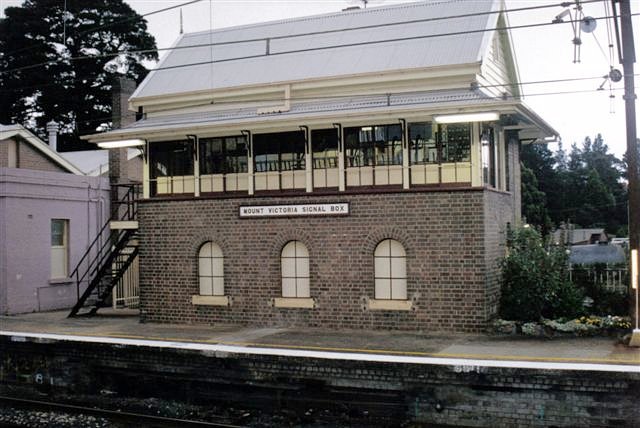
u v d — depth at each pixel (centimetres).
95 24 4500
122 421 1365
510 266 1631
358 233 1680
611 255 2266
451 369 1251
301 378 1387
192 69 2044
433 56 1709
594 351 1334
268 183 1795
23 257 2252
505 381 1218
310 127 1725
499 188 1789
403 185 1645
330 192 1705
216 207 1847
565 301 1611
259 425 1327
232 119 1788
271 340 1565
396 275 1659
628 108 1412
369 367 1313
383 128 1673
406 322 1634
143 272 1945
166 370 1537
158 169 1938
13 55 4397
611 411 1154
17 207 2238
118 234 2467
